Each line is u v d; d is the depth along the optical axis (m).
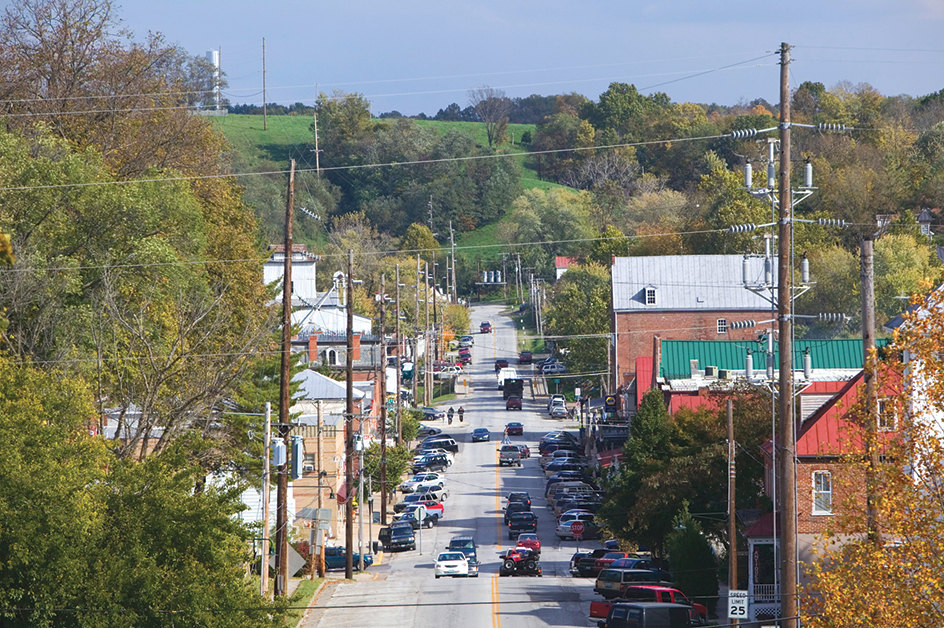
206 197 138.62
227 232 137.12
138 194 97.62
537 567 123.56
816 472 89.25
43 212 92.25
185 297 103.00
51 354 89.12
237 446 111.69
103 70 125.88
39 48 121.88
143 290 98.25
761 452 106.88
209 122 147.62
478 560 136.62
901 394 56.41
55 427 64.88
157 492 65.06
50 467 61.09
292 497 124.00
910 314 56.19
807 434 90.25
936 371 55.88
